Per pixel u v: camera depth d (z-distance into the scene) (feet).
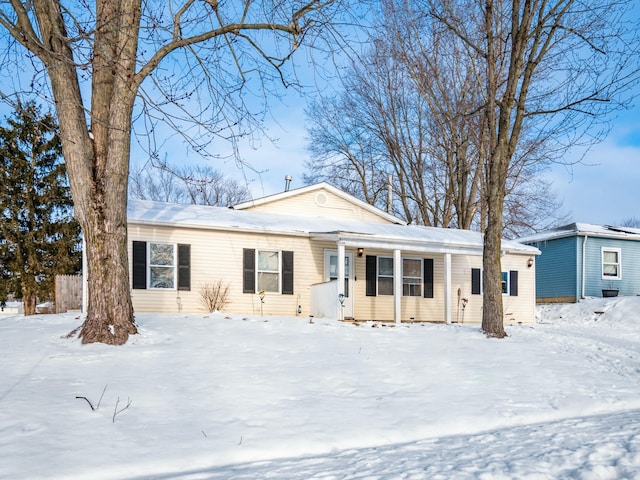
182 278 52.26
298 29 31.81
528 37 44.16
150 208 55.88
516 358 34.81
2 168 76.38
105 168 32.42
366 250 62.75
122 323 32.50
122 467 16.81
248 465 17.44
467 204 89.25
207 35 31.14
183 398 23.20
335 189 68.80
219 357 30.27
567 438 20.20
